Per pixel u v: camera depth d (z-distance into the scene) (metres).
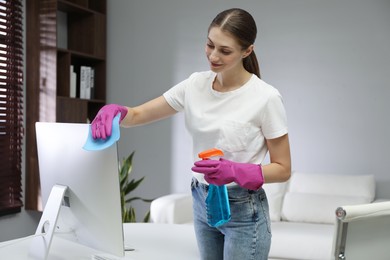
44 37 3.79
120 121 1.46
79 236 1.48
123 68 4.57
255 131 1.40
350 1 3.80
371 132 3.77
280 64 4.02
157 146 4.43
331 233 3.15
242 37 1.32
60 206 1.42
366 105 3.78
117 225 1.32
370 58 3.76
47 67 3.78
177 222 3.56
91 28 4.36
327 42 3.88
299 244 3.06
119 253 1.34
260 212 1.39
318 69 3.91
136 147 4.52
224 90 1.44
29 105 3.85
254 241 1.38
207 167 1.28
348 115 3.83
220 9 4.21
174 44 4.38
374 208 1.20
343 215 1.16
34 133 3.84
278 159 1.40
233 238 1.39
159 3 4.42
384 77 3.72
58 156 1.47
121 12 4.56
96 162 1.33
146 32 4.48
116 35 4.58
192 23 4.31
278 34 4.02
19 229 3.85
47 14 3.77
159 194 4.44
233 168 1.29
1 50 3.59
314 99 3.93
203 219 1.49
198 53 4.30
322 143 3.92
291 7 3.97
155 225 2.10
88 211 1.39
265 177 1.34
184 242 1.79
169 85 4.41
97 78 4.56
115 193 1.30
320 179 3.69
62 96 3.95
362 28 3.77
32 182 3.86
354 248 1.23
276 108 1.38
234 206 1.37
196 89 1.50
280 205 3.69
